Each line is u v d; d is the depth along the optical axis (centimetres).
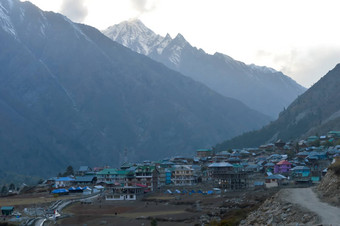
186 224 11119
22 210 15025
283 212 6725
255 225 6938
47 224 12244
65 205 16038
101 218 13138
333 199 6994
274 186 17825
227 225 8175
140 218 12638
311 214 6056
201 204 14725
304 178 18775
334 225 5347
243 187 19212
